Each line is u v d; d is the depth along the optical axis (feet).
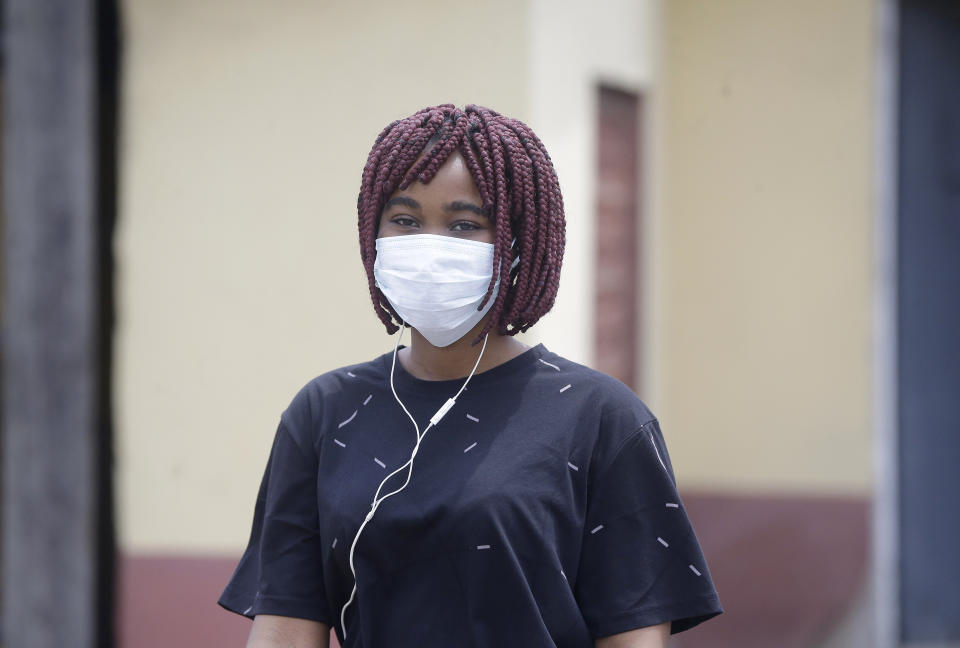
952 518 31.94
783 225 31.12
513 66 23.89
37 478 24.58
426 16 24.00
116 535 24.79
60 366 24.38
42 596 24.71
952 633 31.96
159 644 24.70
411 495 10.53
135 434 24.67
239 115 24.27
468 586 10.35
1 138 24.89
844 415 30.76
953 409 31.83
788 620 31.12
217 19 24.09
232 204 24.36
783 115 30.94
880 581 30.94
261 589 11.36
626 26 29.22
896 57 30.99
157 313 24.56
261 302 24.44
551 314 25.40
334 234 24.25
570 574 10.62
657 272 31.86
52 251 24.20
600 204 28.78
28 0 23.91
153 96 24.22
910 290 31.71
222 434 24.61
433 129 10.83
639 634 10.60
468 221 10.76
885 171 30.58
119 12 24.09
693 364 32.01
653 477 10.70
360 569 10.71
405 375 11.24
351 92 24.20
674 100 31.94
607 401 10.77
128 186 24.34
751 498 31.42
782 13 30.78
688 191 31.91
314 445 11.37
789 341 31.14
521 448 10.54
